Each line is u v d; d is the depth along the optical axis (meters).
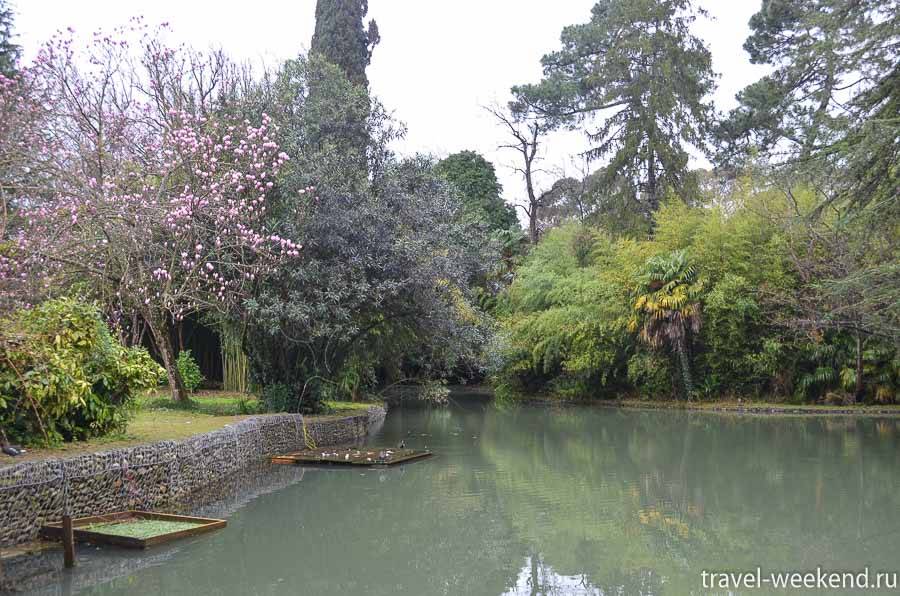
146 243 11.91
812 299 19.59
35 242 10.02
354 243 14.28
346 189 14.25
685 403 23.12
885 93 15.12
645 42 28.58
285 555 7.21
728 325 22.20
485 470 12.04
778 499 9.66
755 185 22.86
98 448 8.22
